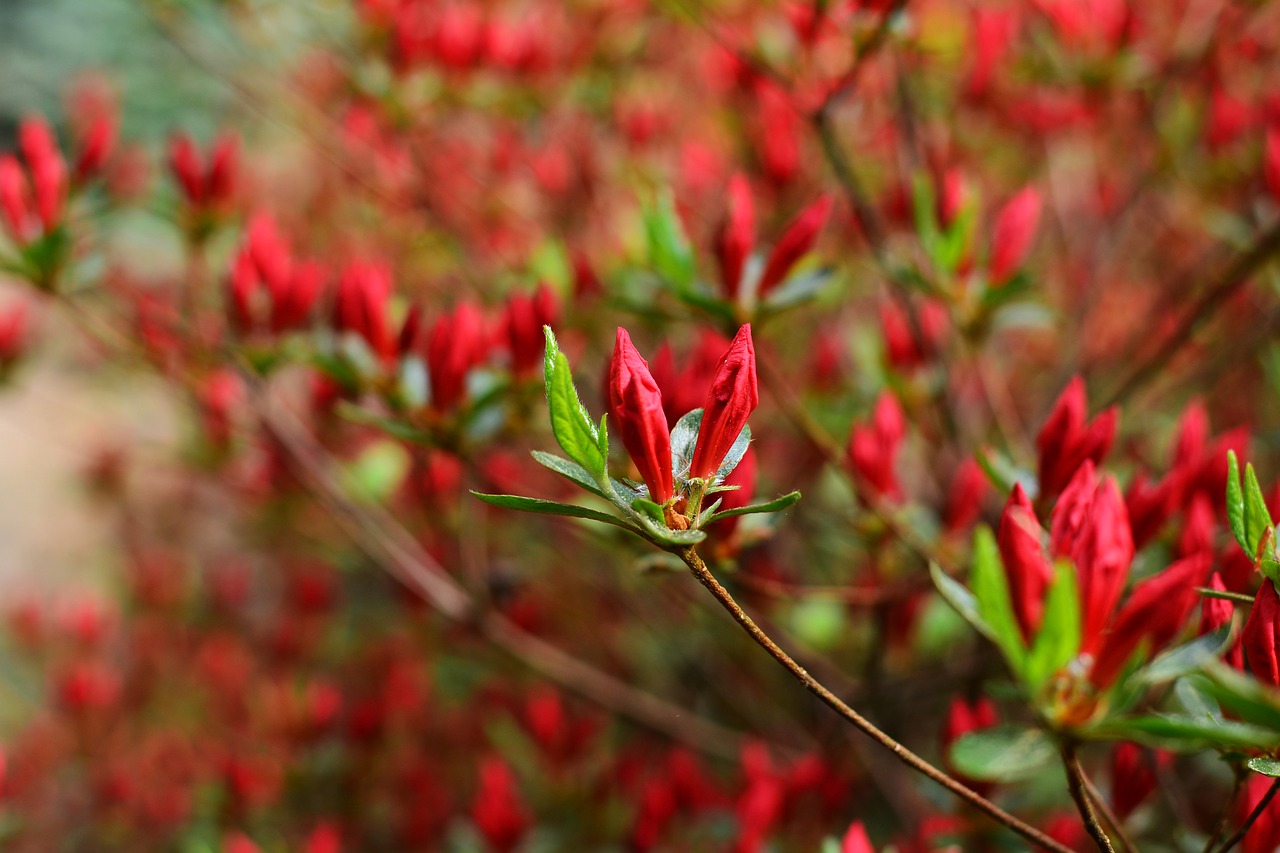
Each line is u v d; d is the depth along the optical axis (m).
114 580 1.57
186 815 1.01
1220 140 0.84
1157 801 0.66
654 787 0.70
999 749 0.39
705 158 0.99
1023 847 0.51
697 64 1.15
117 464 1.21
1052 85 0.90
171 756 1.07
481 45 0.88
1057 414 0.45
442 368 0.54
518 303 0.56
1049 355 1.05
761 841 0.59
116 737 1.10
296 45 0.98
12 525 1.79
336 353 0.55
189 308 0.74
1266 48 0.93
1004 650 0.37
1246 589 0.45
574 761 0.81
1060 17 0.82
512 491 0.71
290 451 0.72
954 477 0.76
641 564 0.49
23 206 0.63
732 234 0.52
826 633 0.79
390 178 0.97
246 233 0.75
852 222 0.91
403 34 0.84
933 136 0.98
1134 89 0.90
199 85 2.41
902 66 0.75
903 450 0.82
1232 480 0.40
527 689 0.98
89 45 2.68
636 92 1.11
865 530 0.61
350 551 0.99
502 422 0.55
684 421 0.42
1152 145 0.94
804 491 0.89
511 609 0.87
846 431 0.80
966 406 0.86
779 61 0.70
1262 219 0.73
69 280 0.66
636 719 0.83
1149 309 0.98
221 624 1.19
